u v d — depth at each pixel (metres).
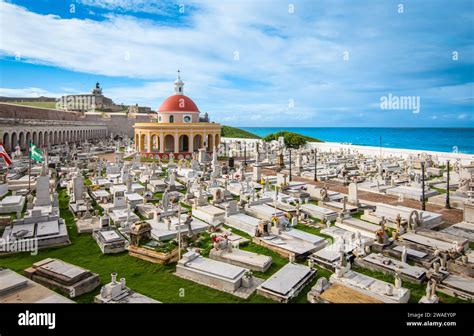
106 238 16.36
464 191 27.44
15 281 11.85
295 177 38.34
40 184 22.17
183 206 25.09
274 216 19.25
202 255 15.46
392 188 29.83
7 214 22.22
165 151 60.75
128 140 84.12
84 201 23.50
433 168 41.69
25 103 167.50
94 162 41.44
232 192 30.02
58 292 11.88
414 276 13.08
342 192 30.03
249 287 12.58
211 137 63.44
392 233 18.00
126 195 26.84
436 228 20.05
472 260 14.02
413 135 196.88
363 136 194.38
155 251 14.95
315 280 13.28
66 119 94.56
